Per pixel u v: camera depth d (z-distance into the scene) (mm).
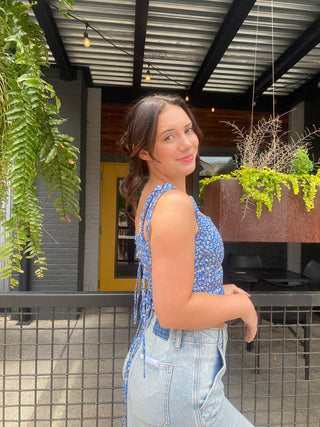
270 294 1287
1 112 987
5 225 916
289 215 1426
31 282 4148
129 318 1274
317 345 3299
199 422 798
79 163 4242
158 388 810
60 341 3361
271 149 1604
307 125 5168
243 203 1406
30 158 903
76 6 3205
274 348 3256
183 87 4977
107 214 5418
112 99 5070
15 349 3111
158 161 852
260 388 2492
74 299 1228
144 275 863
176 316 720
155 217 760
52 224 4156
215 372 838
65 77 4148
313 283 3738
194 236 770
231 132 5430
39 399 2338
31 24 1128
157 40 3773
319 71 4520
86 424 2064
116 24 3490
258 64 4320
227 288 1203
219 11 3273
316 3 3178
